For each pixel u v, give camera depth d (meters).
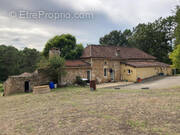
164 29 33.31
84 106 7.79
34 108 8.23
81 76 18.98
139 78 19.53
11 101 11.07
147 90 12.22
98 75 20.67
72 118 5.89
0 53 40.66
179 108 6.36
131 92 11.58
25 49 52.28
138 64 21.78
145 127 4.57
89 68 19.84
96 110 6.86
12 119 6.43
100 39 49.00
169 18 32.06
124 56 23.94
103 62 21.27
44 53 22.94
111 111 6.55
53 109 7.61
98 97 10.23
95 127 4.80
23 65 49.91
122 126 4.76
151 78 21.53
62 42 22.12
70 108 7.56
